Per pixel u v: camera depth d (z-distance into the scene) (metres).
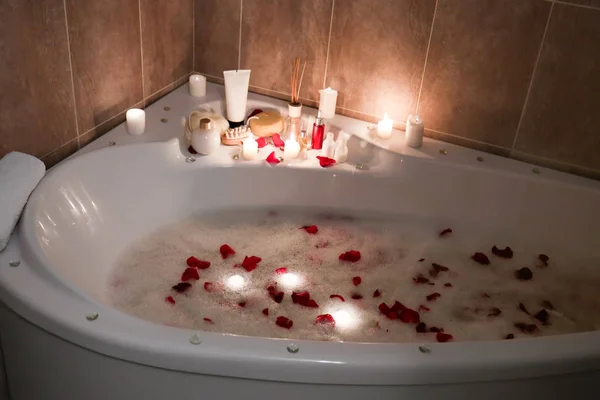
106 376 1.47
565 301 2.06
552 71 2.10
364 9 2.23
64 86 1.94
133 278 1.97
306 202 2.32
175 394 1.46
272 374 1.39
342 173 2.27
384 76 2.32
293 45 2.39
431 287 2.07
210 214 2.28
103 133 2.17
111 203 2.03
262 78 2.51
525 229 2.26
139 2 2.16
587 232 2.19
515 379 1.46
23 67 1.77
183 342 1.40
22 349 1.58
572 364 1.47
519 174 2.20
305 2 2.30
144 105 2.35
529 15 2.04
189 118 2.27
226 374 1.40
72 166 1.93
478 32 2.13
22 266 1.58
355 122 2.41
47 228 1.75
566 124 2.15
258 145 2.33
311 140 2.37
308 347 1.41
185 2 2.42
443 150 2.29
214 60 2.55
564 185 2.17
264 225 2.26
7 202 1.65
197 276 1.98
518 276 2.14
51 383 1.58
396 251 2.21
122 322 1.45
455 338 1.89
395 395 1.44
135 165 2.10
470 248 2.24
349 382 1.40
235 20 2.43
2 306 1.55
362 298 2.01
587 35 2.01
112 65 2.12
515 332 1.93
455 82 2.23
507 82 2.17
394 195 2.29
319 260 2.14
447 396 1.46
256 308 1.92
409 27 2.20
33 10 1.75
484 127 2.27
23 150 1.85
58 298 1.49
